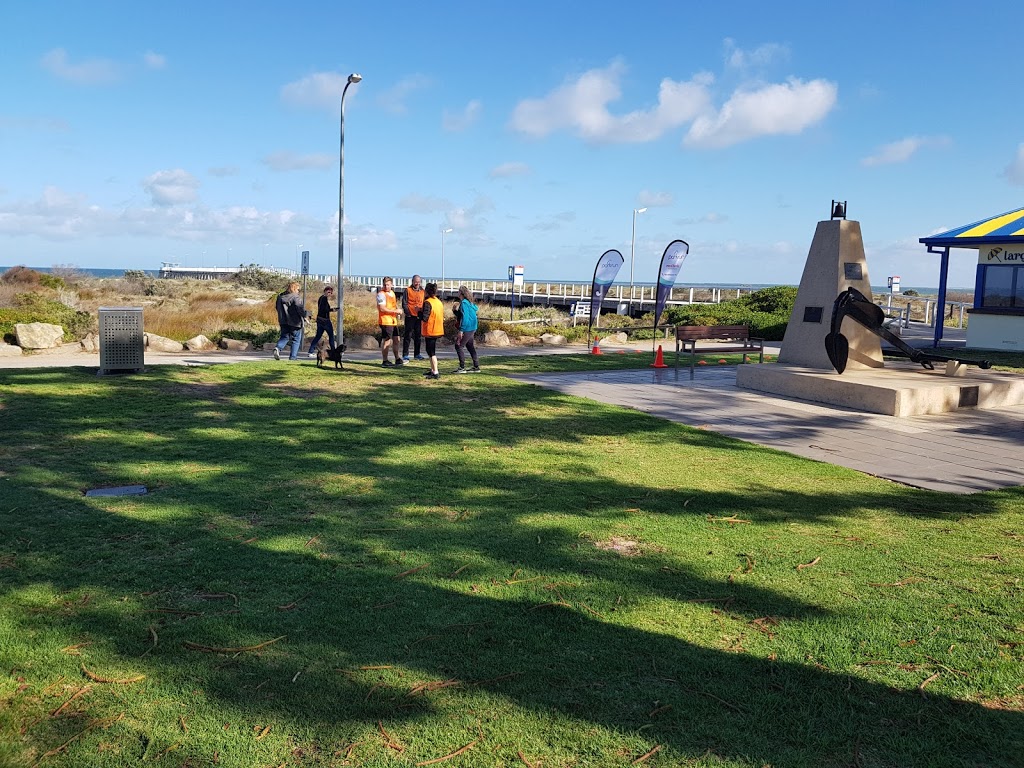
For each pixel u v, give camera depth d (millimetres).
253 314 29109
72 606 4070
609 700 3289
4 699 3162
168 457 7527
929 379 12336
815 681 3498
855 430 10094
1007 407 12031
